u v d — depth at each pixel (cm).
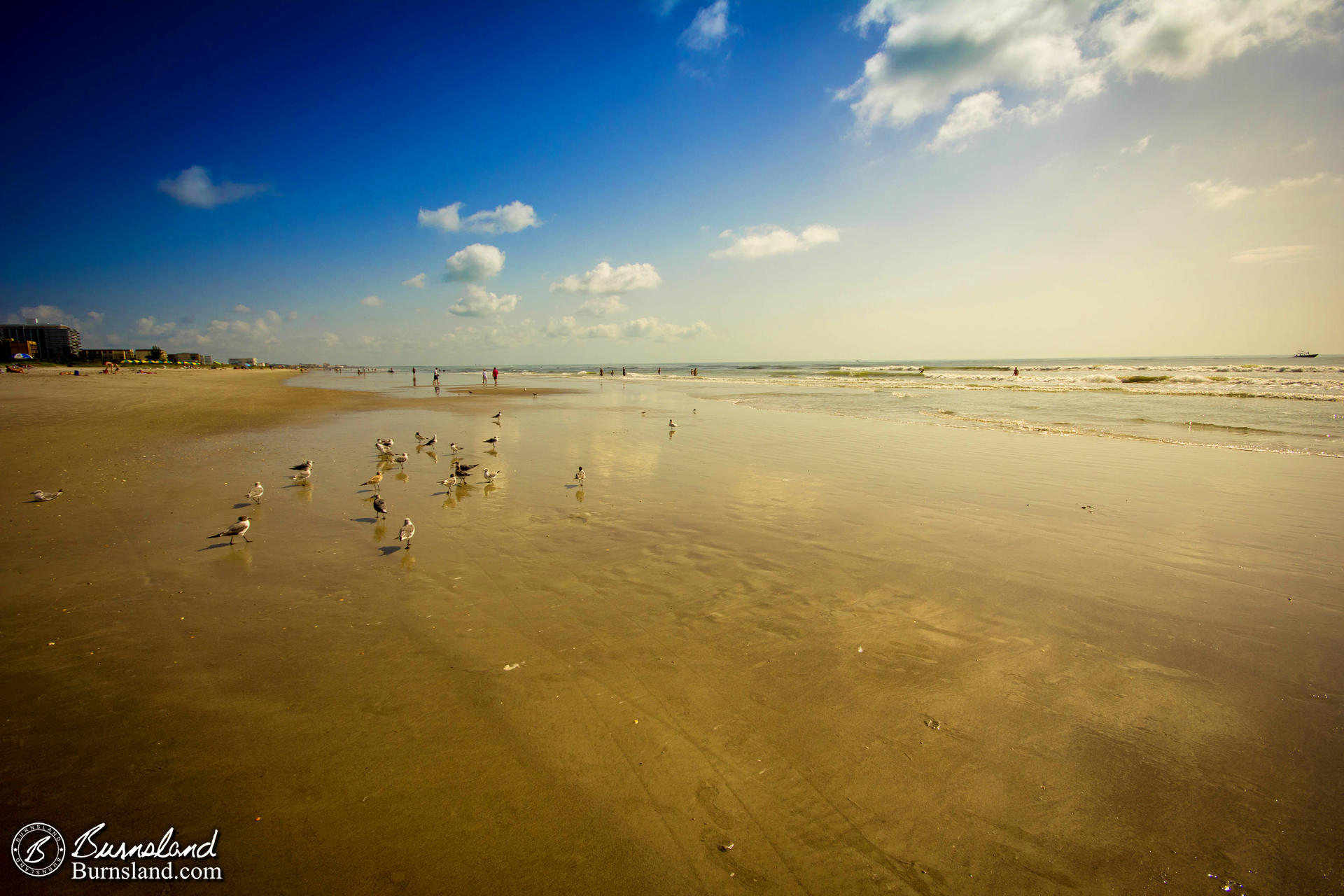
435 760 459
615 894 352
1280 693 554
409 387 6397
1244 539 992
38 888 345
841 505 1219
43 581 796
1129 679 579
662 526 1078
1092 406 3070
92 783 426
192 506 1183
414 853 376
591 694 546
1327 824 402
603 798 423
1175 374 5416
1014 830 401
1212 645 644
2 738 473
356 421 2795
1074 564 884
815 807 419
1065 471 1530
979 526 1073
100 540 965
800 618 705
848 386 5409
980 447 1903
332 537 1005
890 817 411
